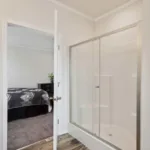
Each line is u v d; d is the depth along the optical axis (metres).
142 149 1.22
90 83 2.75
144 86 1.20
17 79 5.30
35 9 2.10
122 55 2.38
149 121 1.14
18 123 2.92
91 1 2.31
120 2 2.34
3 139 1.76
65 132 2.48
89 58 2.76
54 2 2.33
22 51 5.40
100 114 2.70
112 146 1.71
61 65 2.45
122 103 2.36
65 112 2.49
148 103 1.16
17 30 4.17
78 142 2.14
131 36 2.21
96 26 3.00
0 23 1.76
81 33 2.78
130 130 2.18
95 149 1.87
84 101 2.68
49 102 3.82
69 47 2.57
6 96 1.79
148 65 1.16
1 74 1.75
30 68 5.61
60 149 1.92
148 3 1.17
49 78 6.10
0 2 1.76
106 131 2.20
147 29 1.18
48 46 5.91
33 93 3.61
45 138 2.23
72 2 2.36
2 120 1.76
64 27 2.50
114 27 2.63
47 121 3.06
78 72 2.65
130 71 2.25
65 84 2.51
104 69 2.68
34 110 3.50
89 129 2.22
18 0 1.92
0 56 1.75
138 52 1.46
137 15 2.25
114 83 2.51
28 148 1.93
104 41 2.65
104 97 2.66
